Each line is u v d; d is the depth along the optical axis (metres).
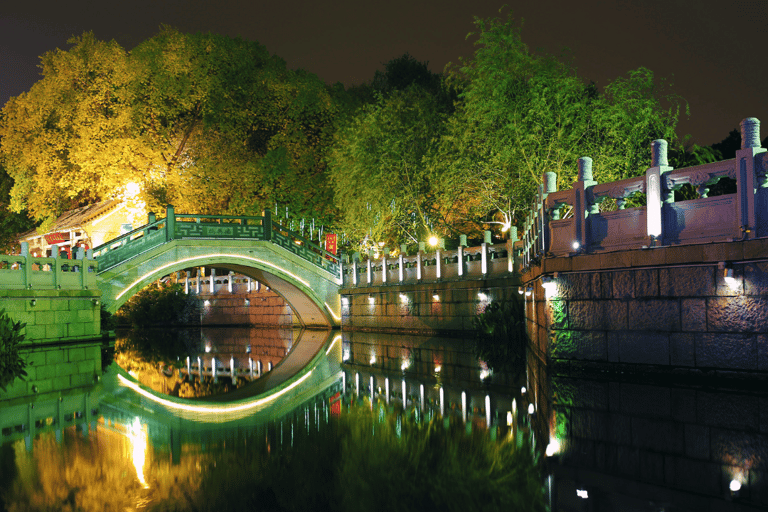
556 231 10.88
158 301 36.47
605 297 9.86
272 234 26.67
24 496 4.74
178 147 35.62
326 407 8.48
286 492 4.74
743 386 8.40
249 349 19.92
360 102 39.91
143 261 23.70
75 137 34.22
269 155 33.22
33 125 34.91
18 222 47.62
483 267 18.73
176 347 20.92
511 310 17.45
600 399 7.93
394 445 6.10
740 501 4.31
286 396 9.80
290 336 25.59
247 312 34.16
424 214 27.53
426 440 6.26
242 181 34.06
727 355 8.55
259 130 36.78
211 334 28.67
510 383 9.98
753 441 5.80
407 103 29.25
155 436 6.84
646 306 9.37
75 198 43.62
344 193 28.80
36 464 5.70
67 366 14.95
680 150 20.17
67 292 20.47
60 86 33.66
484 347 16.58
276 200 34.38
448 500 4.46
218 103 33.75
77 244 39.84
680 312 9.01
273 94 35.50
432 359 14.24
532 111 20.38
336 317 27.69
